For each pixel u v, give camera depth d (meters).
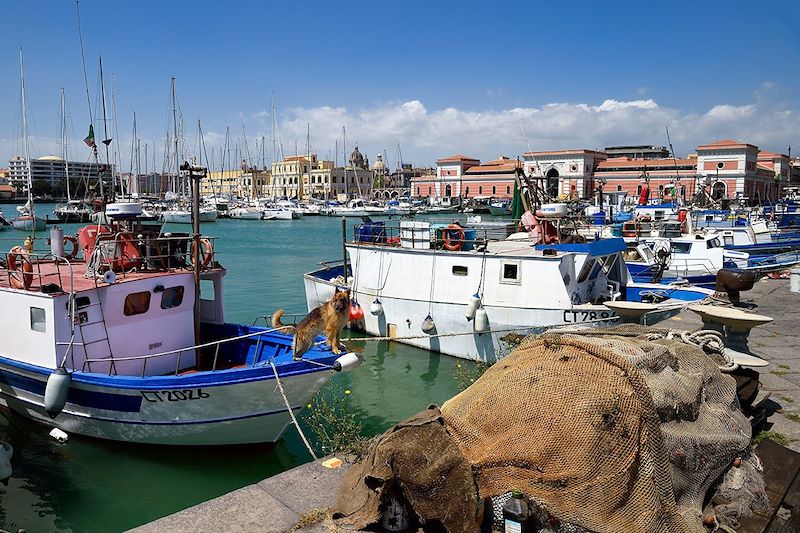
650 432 4.68
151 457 10.66
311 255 49.00
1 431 11.72
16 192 145.88
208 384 9.69
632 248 25.03
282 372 9.78
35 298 10.45
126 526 8.45
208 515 5.72
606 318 13.90
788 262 27.12
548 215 17.66
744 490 5.54
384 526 5.12
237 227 85.00
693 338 7.72
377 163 190.00
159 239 11.80
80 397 10.54
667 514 4.52
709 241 25.81
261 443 10.58
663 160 104.25
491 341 15.67
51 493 9.36
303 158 165.75
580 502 4.57
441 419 5.35
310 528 5.34
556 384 5.04
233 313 25.41
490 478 4.88
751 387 7.38
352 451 7.19
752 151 90.81
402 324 17.53
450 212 111.31
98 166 35.69
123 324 11.11
